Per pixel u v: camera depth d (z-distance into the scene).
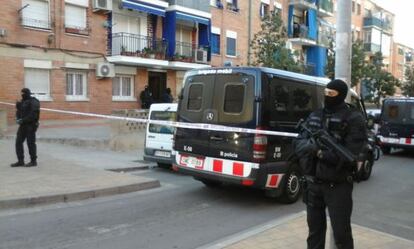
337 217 3.93
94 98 21.38
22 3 18.34
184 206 7.57
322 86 9.15
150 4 23.34
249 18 30.86
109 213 6.91
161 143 11.23
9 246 5.27
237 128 7.66
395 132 16.53
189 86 8.50
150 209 7.27
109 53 21.97
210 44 27.31
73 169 9.84
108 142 14.04
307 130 4.07
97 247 5.33
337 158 3.83
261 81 7.57
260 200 8.20
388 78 37.59
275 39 23.67
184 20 26.30
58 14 19.61
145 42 23.92
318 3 39.50
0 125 15.34
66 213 6.82
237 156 7.63
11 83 18.05
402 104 16.47
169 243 5.56
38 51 18.94
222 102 7.95
